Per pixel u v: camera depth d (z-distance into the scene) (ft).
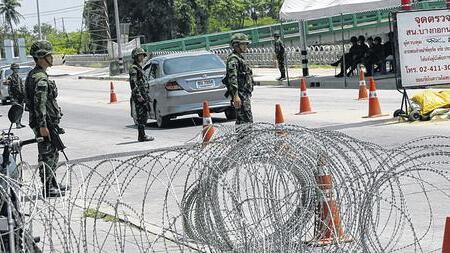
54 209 34.55
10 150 40.65
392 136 83.05
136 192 62.08
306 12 164.66
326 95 156.04
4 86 205.98
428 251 40.65
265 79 223.10
